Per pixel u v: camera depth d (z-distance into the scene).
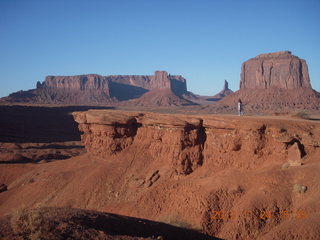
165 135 35.44
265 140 30.75
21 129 115.31
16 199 37.91
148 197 30.41
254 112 131.88
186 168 33.50
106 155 39.47
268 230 22.72
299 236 20.17
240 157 31.36
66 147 87.00
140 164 36.53
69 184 36.97
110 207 32.00
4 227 11.85
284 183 25.66
